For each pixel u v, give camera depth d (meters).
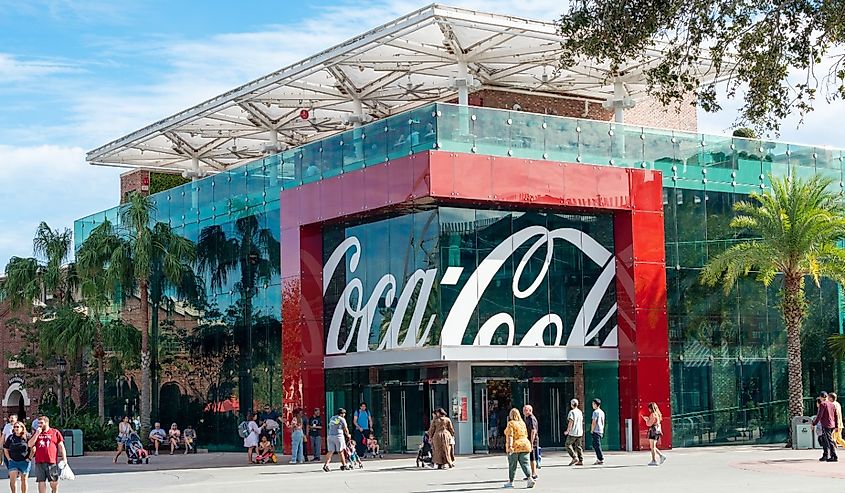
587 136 39.59
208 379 48.84
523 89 49.47
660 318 39.75
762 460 33.81
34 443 24.39
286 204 43.16
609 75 20.52
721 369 41.75
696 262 41.56
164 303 51.59
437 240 37.09
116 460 41.41
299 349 41.94
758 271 42.84
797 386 40.00
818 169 45.00
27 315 62.06
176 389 50.84
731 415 41.75
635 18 19.00
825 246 40.06
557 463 33.69
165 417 51.47
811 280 44.94
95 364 56.41
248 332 46.47
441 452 32.62
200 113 51.66
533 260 38.69
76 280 53.97
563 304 39.03
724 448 40.31
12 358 59.75
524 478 28.48
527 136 38.31
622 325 39.72
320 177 41.91
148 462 40.91
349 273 41.25
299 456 38.25
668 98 20.44
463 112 37.16
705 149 42.34
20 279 53.50
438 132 36.50
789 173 44.12
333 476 31.11
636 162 40.59
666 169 41.31
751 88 19.39
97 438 49.94
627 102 46.97
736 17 19.08
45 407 58.31
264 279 45.53
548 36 40.59
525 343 38.12
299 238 42.31
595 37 19.19
